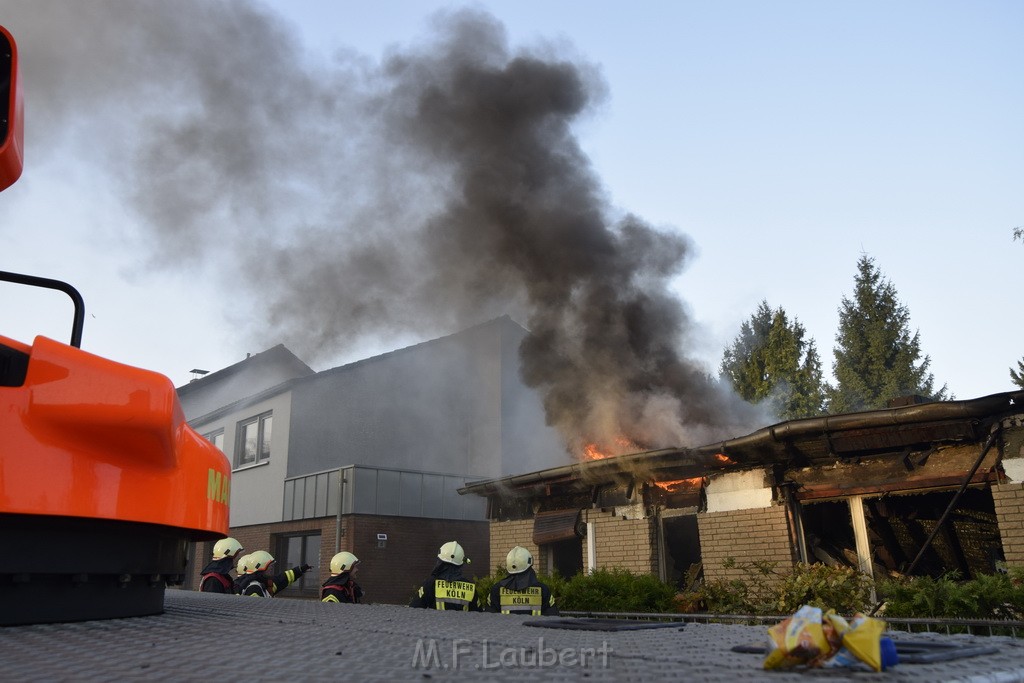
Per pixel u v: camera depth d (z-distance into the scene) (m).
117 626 1.82
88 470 1.72
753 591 9.12
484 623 2.22
